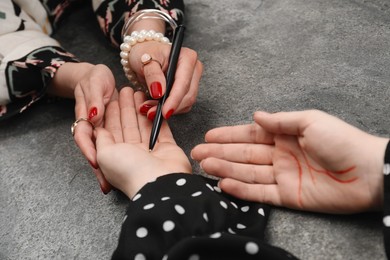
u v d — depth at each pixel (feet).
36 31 2.30
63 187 1.87
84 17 2.77
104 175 1.65
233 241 1.22
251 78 2.07
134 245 1.30
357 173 1.31
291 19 2.34
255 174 1.50
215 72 2.14
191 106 1.88
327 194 1.39
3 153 2.08
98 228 1.68
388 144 1.27
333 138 1.30
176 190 1.44
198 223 1.30
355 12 2.30
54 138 2.10
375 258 1.34
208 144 1.58
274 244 1.44
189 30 2.42
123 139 1.74
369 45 2.10
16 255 1.67
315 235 1.43
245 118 1.89
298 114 1.37
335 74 1.99
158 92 1.68
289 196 1.46
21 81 2.09
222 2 2.57
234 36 2.33
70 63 2.09
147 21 2.10
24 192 1.89
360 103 1.85
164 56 1.82
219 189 1.53
